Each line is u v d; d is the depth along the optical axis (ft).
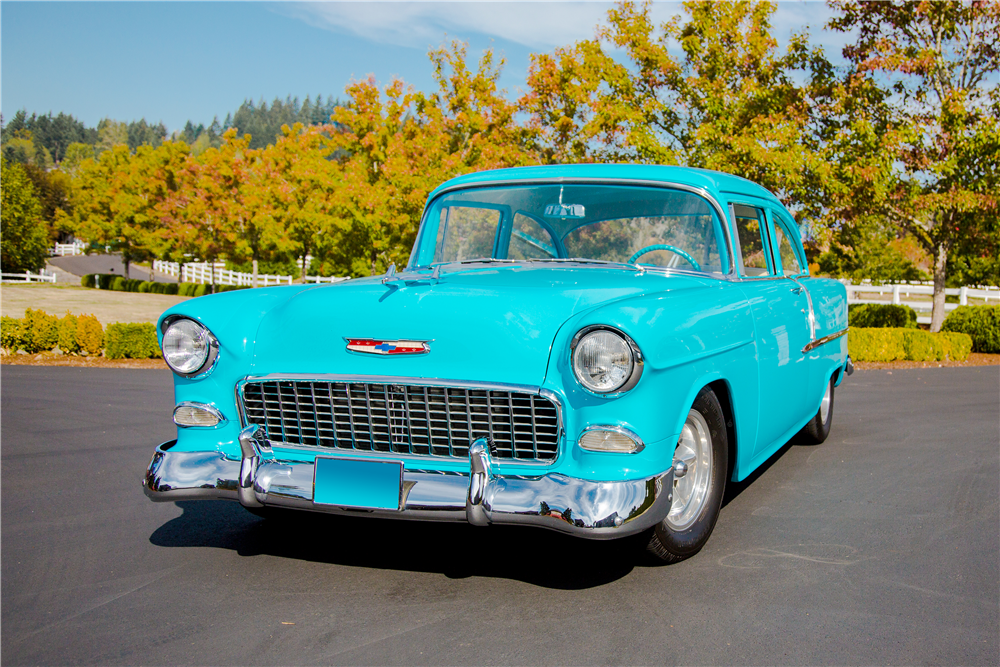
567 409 9.00
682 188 12.36
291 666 7.87
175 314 10.64
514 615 9.04
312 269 112.78
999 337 43.78
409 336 9.58
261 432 10.35
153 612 9.20
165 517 13.15
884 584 9.97
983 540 11.71
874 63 41.04
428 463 9.57
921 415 23.03
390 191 69.41
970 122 42.47
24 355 43.27
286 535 12.05
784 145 41.83
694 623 8.80
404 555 11.05
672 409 9.23
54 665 7.91
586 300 9.61
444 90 64.13
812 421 18.07
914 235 49.26
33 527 12.63
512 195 13.21
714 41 46.14
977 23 43.60
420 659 8.00
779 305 13.25
